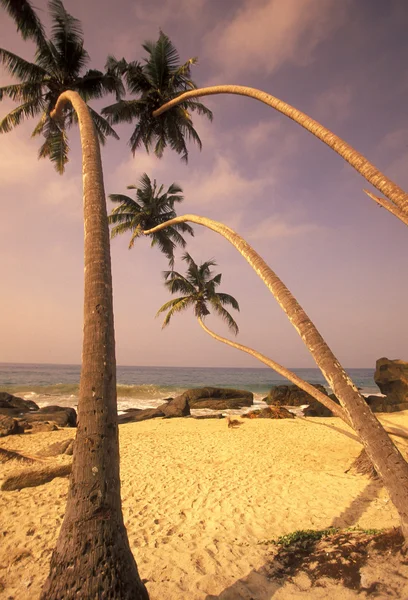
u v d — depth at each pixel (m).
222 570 4.27
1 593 4.11
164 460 10.70
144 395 41.69
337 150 4.41
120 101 11.57
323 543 4.45
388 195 3.66
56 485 8.18
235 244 5.92
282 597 3.46
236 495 7.41
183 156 13.23
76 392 41.41
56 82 10.96
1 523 6.15
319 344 3.85
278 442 13.34
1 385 49.66
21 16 8.67
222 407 30.17
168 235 20.33
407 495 3.03
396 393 26.62
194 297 24.94
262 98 5.94
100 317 3.62
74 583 2.62
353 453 11.31
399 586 3.14
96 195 4.73
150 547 5.14
